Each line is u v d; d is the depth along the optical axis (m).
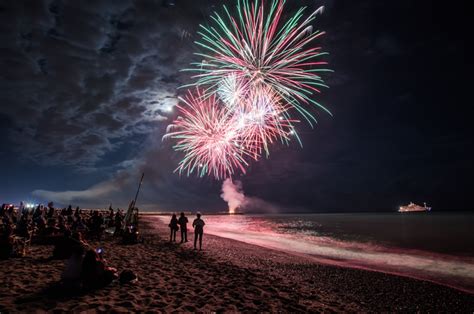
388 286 10.56
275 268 12.72
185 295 6.75
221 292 7.39
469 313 8.02
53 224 13.35
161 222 52.97
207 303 6.34
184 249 15.38
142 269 9.32
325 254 20.05
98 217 16.08
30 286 6.46
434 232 47.44
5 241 9.39
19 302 5.42
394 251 22.56
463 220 104.19
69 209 24.02
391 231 50.47
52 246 12.16
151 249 14.09
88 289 6.55
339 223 86.69
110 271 7.14
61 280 6.31
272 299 7.26
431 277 13.02
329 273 12.36
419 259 18.38
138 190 19.14
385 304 8.51
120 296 6.23
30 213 23.50
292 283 9.73
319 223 86.19
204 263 11.68
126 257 11.27
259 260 14.44
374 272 12.87
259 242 26.95
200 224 15.54
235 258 14.22
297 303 7.11
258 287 8.48
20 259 9.30
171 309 5.73
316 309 6.98
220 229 47.44
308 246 24.95
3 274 7.33
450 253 21.69
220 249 17.17
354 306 7.96
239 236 33.38
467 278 12.90
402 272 14.08
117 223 18.20
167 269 9.70
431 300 9.02
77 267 6.40
